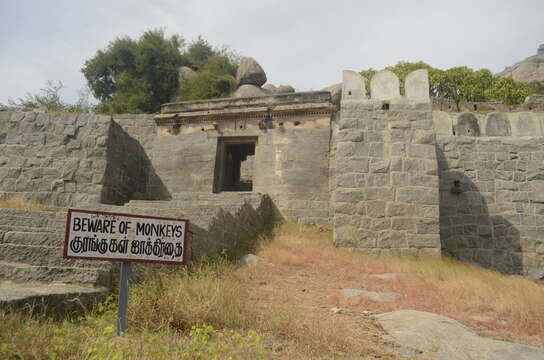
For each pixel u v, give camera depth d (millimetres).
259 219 13016
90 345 3375
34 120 14367
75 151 14016
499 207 13430
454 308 6594
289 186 14711
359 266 9320
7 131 14312
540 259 12859
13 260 5488
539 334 5633
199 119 16453
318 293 7203
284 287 7348
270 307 5777
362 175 11742
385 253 11078
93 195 13570
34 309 4090
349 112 12305
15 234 6059
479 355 4578
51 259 5457
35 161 14008
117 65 32781
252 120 15836
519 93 27594
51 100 21578
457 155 13953
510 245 13070
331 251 10617
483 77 28609
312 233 13070
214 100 16547
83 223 3910
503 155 13859
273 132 15445
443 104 17703
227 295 5445
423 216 11289
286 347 4234
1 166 14016
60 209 13148
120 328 3975
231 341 4051
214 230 8773
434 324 5387
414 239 11133
